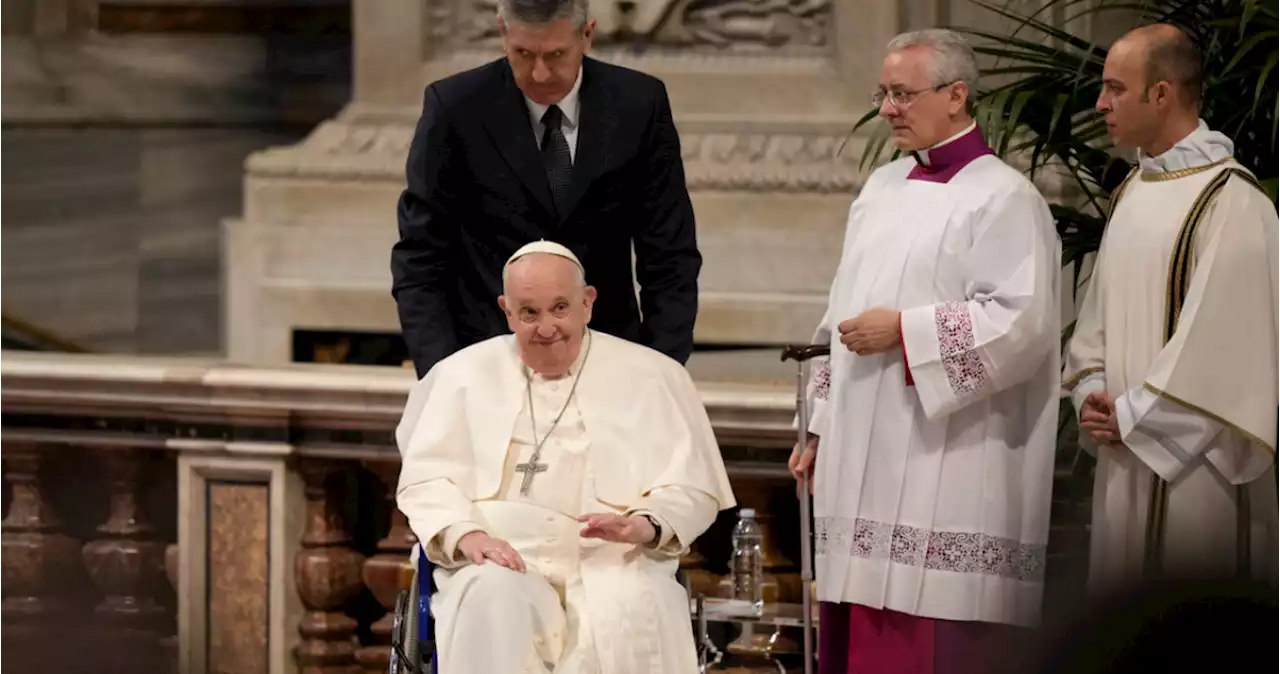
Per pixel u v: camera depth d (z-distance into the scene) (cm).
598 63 1427
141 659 1903
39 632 1939
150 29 3042
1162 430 1266
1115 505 1330
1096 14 2106
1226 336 1255
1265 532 1303
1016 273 1282
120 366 1852
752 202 2341
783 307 2295
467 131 1390
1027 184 1320
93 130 3059
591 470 1309
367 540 1877
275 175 2466
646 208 1429
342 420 1794
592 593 1250
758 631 1769
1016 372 1274
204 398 1811
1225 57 1591
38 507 1939
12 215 3059
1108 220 1395
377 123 2484
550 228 1402
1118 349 1317
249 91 3055
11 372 1869
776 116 2384
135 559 1903
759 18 2409
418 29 2483
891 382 1327
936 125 1333
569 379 1339
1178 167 1306
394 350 2486
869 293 1341
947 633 1309
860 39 2364
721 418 1742
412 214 1405
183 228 3041
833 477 1354
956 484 1309
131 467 1902
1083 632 405
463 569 1233
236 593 1823
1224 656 391
